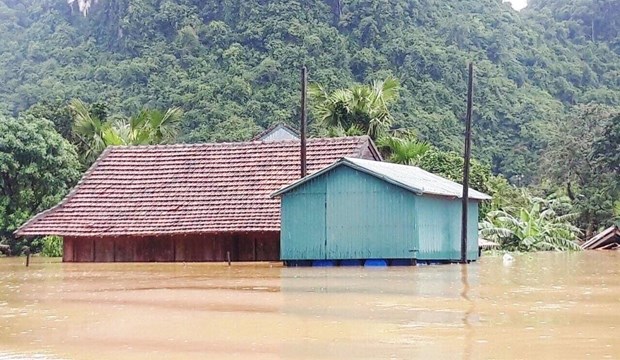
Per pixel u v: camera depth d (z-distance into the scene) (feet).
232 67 272.92
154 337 33.40
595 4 392.88
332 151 103.04
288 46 278.67
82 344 31.94
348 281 60.95
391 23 300.61
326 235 83.87
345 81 266.98
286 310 41.70
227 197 99.19
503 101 294.25
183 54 287.89
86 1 341.62
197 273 74.28
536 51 348.18
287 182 99.40
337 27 300.20
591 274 68.54
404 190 81.66
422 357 27.61
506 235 129.08
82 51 316.60
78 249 99.09
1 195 120.47
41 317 40.52
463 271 73.31
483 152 270.87
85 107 149.79
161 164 106.42
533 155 273.33
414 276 66.13
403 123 250.37
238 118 240.12
